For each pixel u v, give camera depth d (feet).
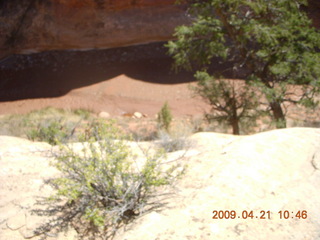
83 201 9.36
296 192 8.75
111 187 9.41
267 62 47.01
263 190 8.86
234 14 47.44
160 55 98.27
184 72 92.84
